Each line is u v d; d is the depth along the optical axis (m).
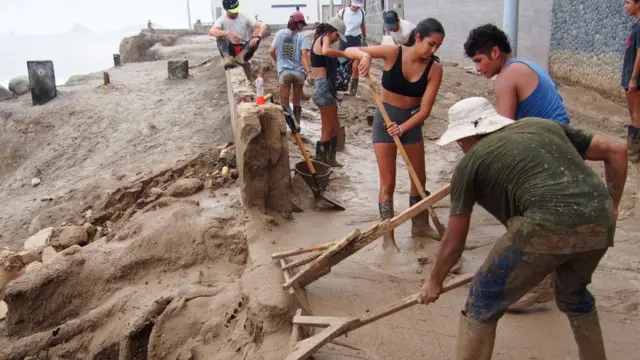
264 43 22.22
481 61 3.91
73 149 10.77
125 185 8.18
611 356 3.56
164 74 15.30
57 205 8.51
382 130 5.00
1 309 6.18
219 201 6.35
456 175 2.88
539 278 2.78
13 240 8.27
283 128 5.76
